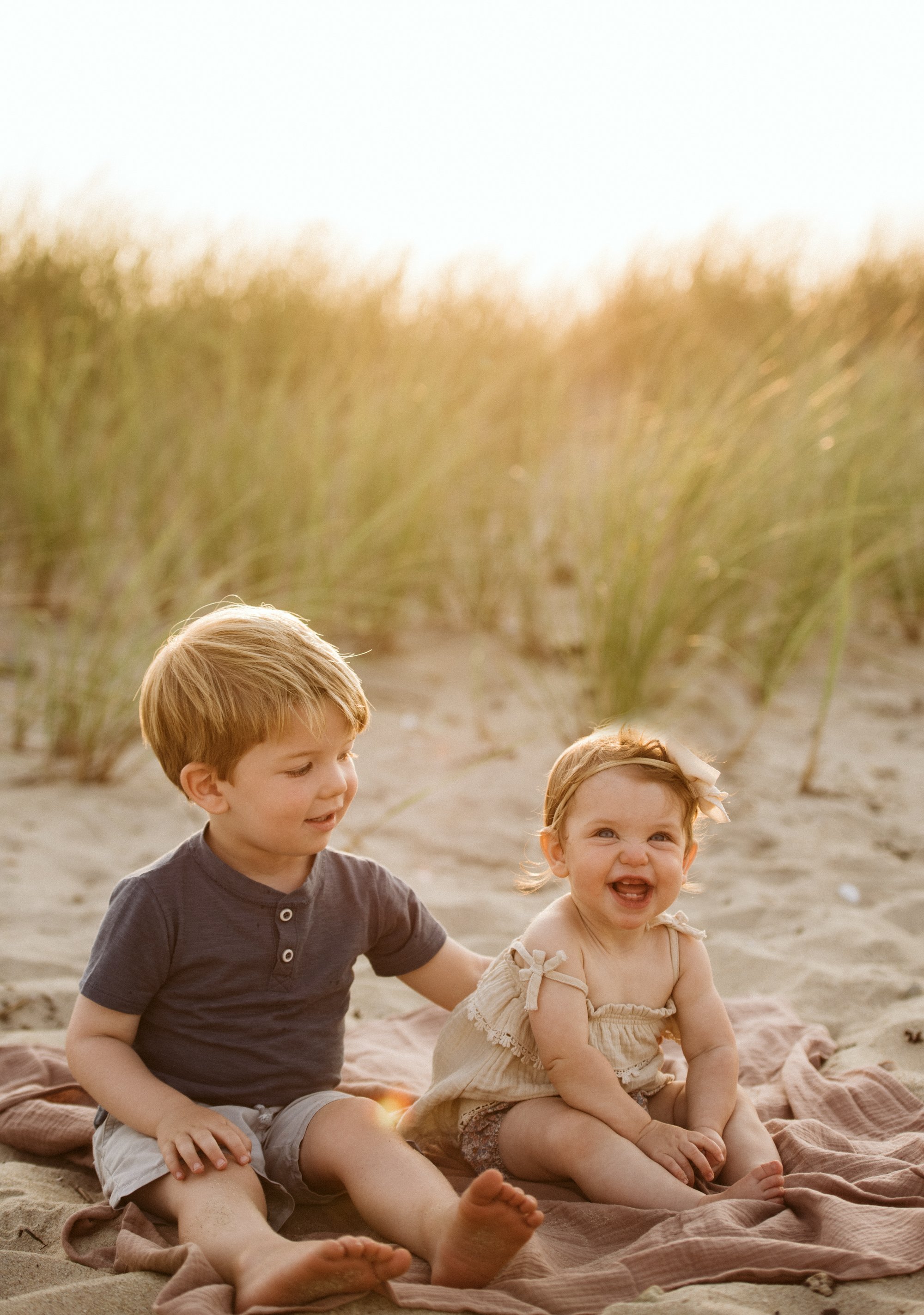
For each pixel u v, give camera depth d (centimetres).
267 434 512
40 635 465
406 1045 228
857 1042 221
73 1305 141
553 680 470
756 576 460
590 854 177
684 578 421
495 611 523
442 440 510
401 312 650
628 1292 145
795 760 404
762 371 497
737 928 285
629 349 671
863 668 501
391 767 393
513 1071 180
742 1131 176
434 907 291
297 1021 176
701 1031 185
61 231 643
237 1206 153
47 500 484
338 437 530
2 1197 172
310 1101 172
